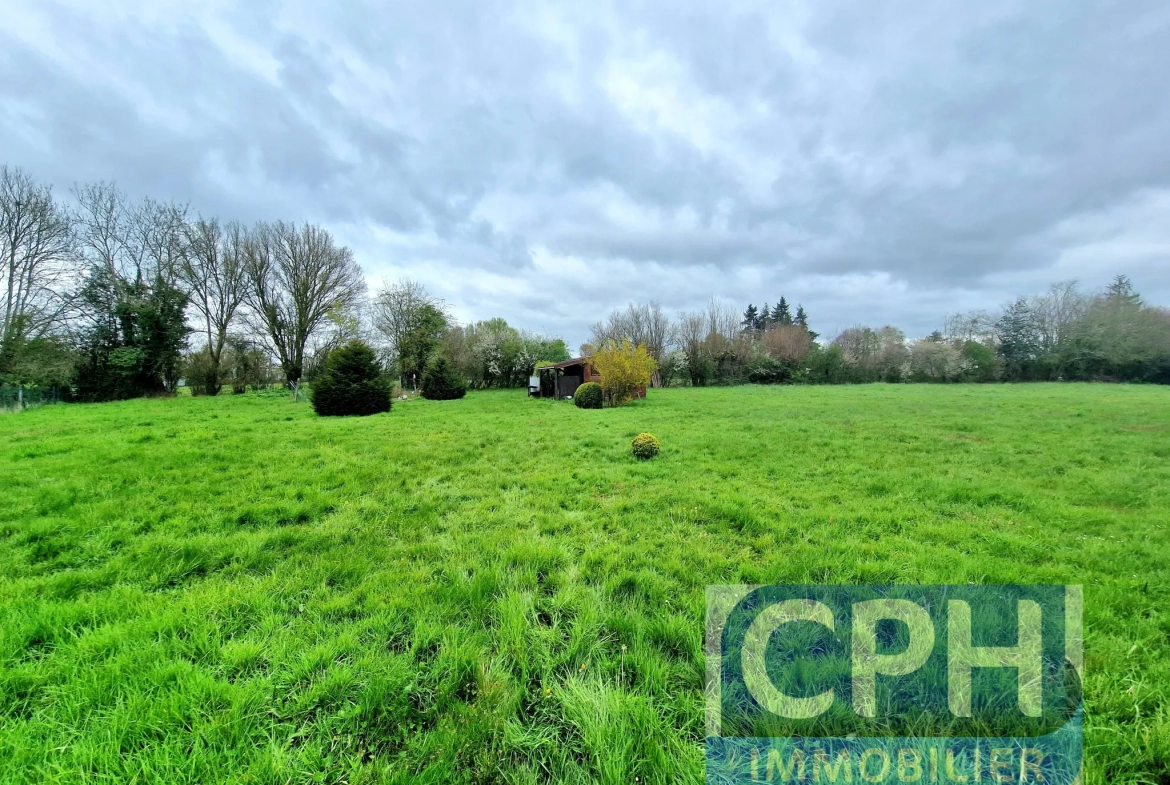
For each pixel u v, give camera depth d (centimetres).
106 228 2120
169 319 2225
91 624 233
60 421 1086
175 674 192
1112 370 2952
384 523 400
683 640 225
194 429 909
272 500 452
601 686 193
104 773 148
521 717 179
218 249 2373
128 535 355
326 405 1355
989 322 3484
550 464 646
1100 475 567
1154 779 155
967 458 680
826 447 775
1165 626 238
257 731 168
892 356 3466
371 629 234
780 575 295
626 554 336
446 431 959
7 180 1836
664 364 3338
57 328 1941
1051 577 294
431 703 185
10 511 399
